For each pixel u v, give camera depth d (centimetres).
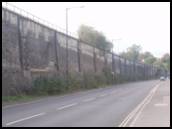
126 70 12400
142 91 5009
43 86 4291
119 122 1667
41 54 4769
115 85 8406
